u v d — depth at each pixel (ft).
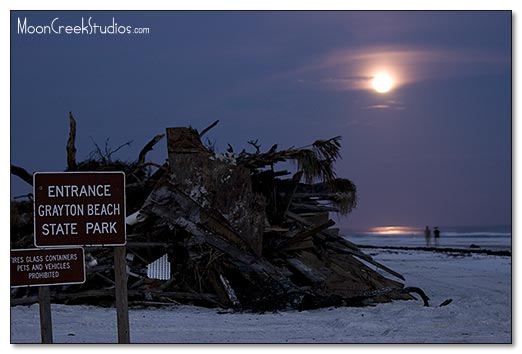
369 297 67.62
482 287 90.33
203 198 70.18
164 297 67.00
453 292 83.46
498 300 70.49
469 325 52.95
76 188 31.83
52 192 31.63
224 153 73.00
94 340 45.11
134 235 70.23
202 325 54.19
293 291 66.13
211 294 67.56
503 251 211.61
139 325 53.36
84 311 61.05
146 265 70.03
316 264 73.10
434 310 61.72
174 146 71.67
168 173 71.00
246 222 69.82
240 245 69.46
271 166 77.82
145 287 67.51
